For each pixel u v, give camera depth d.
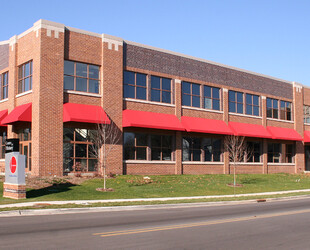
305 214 15.51
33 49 27.28
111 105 29.55
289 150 45.84
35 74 26.70
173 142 34.12
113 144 29.39
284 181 34.47
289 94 46.28
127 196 21.66
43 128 26.02
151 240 9.68
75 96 27.98
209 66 37.38
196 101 36.12
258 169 41.22
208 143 37.09
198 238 10.03
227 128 37.31
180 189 25.53
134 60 31.62
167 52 34.00
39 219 13.63
